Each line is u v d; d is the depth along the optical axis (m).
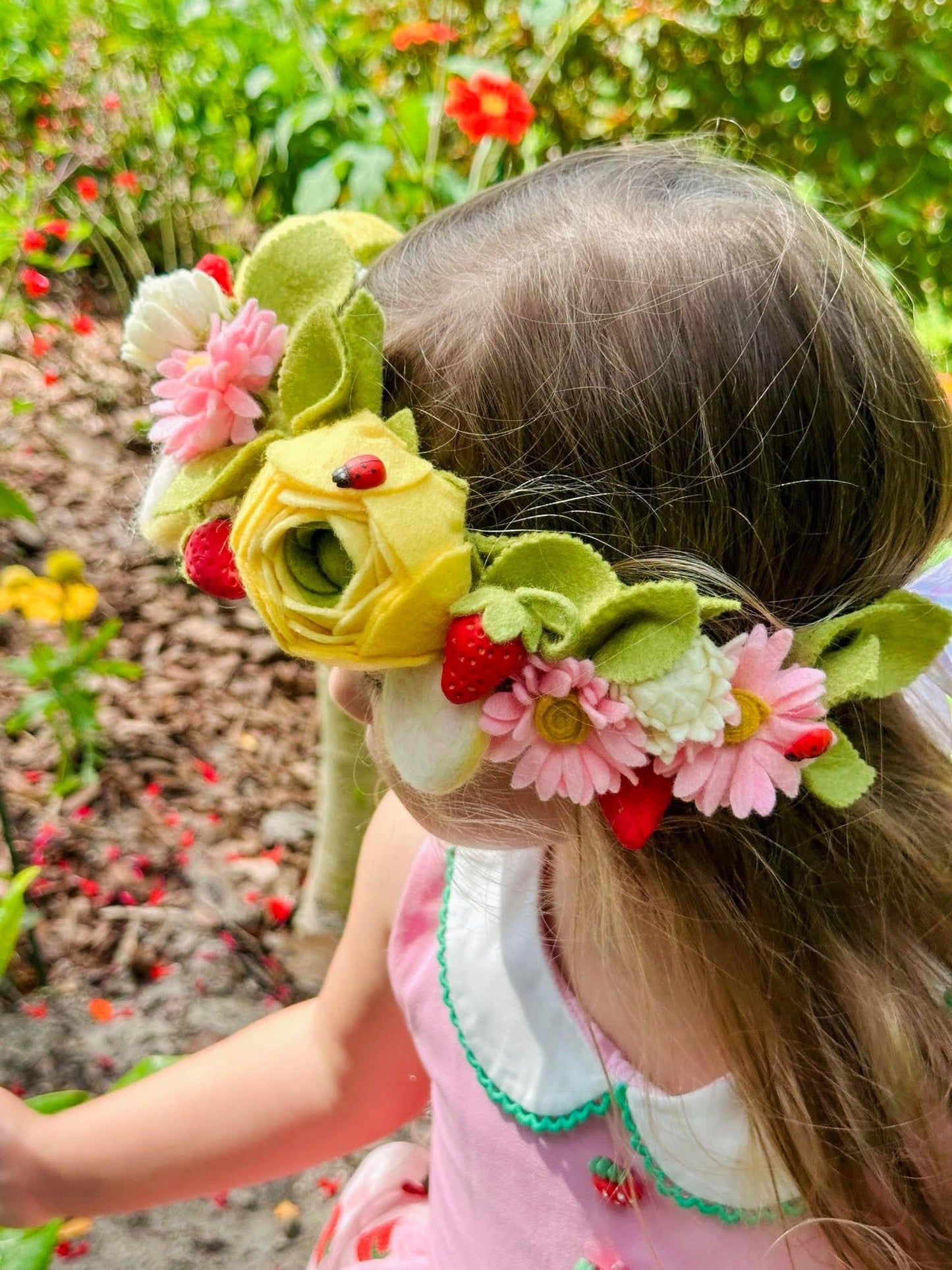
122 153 2.84
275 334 0.53
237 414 0.53
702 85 2.85
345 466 0.47
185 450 0.55
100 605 2.35
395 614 0.48
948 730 0.77
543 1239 0.77
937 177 2.91
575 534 0.52
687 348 0.52
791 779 0.51
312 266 0.55
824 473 0.54
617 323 0.52
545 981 0.76
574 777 0.51
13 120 2.82
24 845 1.83
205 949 1.79
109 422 2.76
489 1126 0.79
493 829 0.61
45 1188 0.85
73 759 2.01
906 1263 0.68
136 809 1.98
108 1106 0.88
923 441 0.59
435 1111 0.87
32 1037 1.61
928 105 2.90
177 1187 0.87
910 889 0.65
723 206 0.56
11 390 2.72
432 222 0.63
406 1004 0.85
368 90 2.72
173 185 2.86
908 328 0.60
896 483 0.57
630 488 0.52
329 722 1.49
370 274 0.62
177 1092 0.89
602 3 2.67
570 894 0.73
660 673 0.49
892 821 0.64
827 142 2.89
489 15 2.80
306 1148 0.91
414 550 0.47
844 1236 0.67
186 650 2.35
